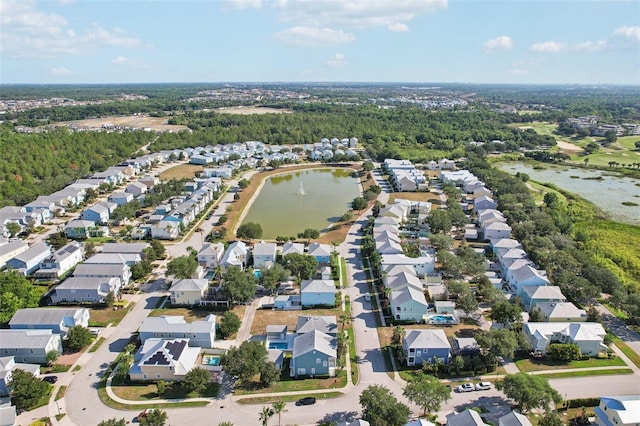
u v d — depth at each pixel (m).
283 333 98.62
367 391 75.69
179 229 162.25
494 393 81.88
